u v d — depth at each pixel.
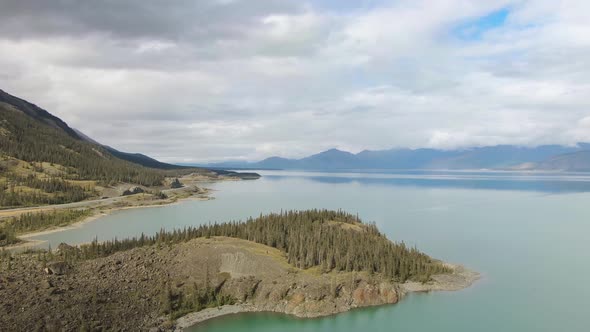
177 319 91.50
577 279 123.81
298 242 125.50
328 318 95.00
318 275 106.94
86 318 85.50
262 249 120.38
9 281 95.75
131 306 92.12
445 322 94.12
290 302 98.12
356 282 104.75
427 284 115.00
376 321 94.12
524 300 107.06
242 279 104.06
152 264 109.19
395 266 116.75
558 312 100.06
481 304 104.00
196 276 105.00
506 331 90.25
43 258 114.88
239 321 92.25
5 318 82.00
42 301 88.56
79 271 104.75
